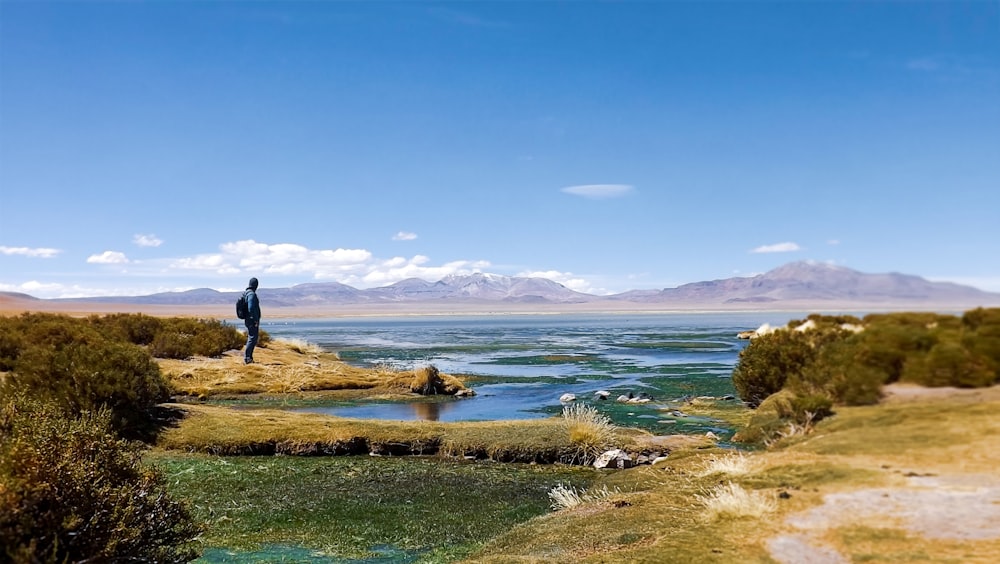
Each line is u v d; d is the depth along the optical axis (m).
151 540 8.38
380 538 12.41
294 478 16.83
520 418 27.28
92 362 20.53
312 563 11.12
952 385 9.77
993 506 8.11
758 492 10.31
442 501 14.84
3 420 7.91
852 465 10.30
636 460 18.38
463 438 20.12
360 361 55.84
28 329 32.56
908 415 11.12
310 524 13.18
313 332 131.00
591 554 9.13
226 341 42.81
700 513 10.23
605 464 18.25
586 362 54.78
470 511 14.09
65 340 31.62
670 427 23.98
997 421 9.85
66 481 7.46
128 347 22.92
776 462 11.88
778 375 23.06
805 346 16.75
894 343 10.46
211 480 16.48
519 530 11.84
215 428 20.97
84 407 19.19
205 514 13.68
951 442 9.93
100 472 7.94
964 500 8.37
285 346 48.34
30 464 7.30
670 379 40.62
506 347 76.44
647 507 11.36
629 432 21.31
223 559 11.27
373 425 21.42
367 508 14.29
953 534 7.46
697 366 49.69
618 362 54.53
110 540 7.64
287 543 12.11
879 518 8.26
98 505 7.73
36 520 7.18
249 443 19.97
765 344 24.14
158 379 22.50
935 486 8.92
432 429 21.16
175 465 18.05
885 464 10.05
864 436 11.14
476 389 37.25
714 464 13.60
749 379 24.88
